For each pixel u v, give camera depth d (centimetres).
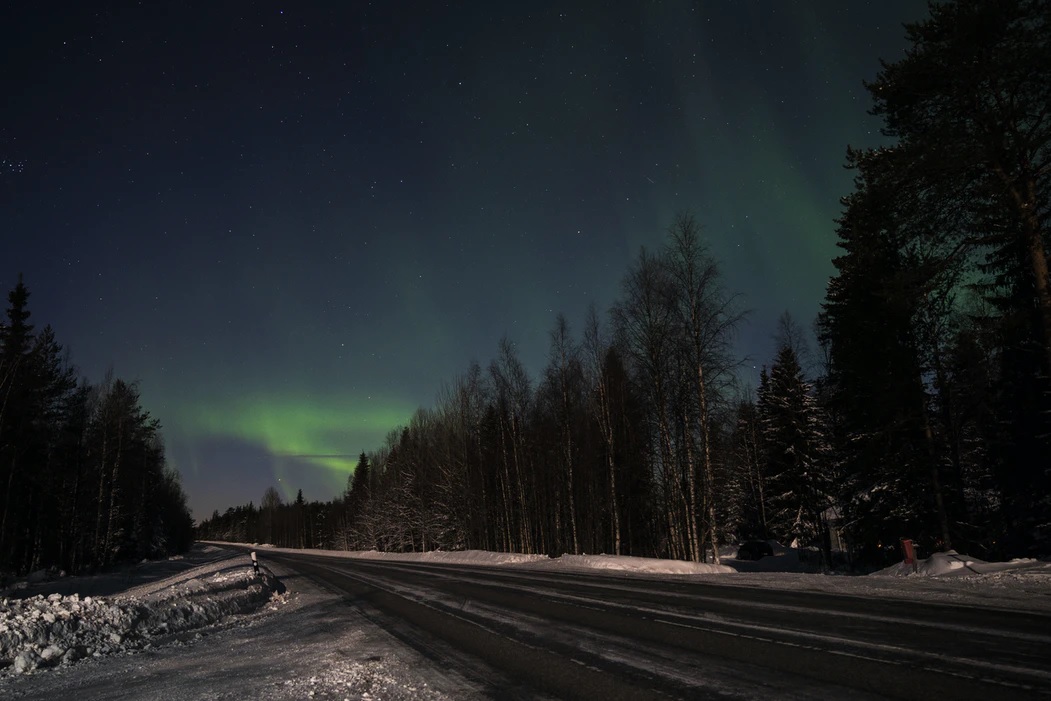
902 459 2414
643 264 2741
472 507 4859
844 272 2484
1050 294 1526
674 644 754
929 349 2300
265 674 758
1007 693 475
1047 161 1527
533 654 757
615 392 3284
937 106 1662
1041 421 2323
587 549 4100
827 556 3419
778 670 589
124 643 1104
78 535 4600
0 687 800
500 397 4075
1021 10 1489
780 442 3647
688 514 2831
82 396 4731
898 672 554
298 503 15388
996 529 2419
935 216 1669
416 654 813
